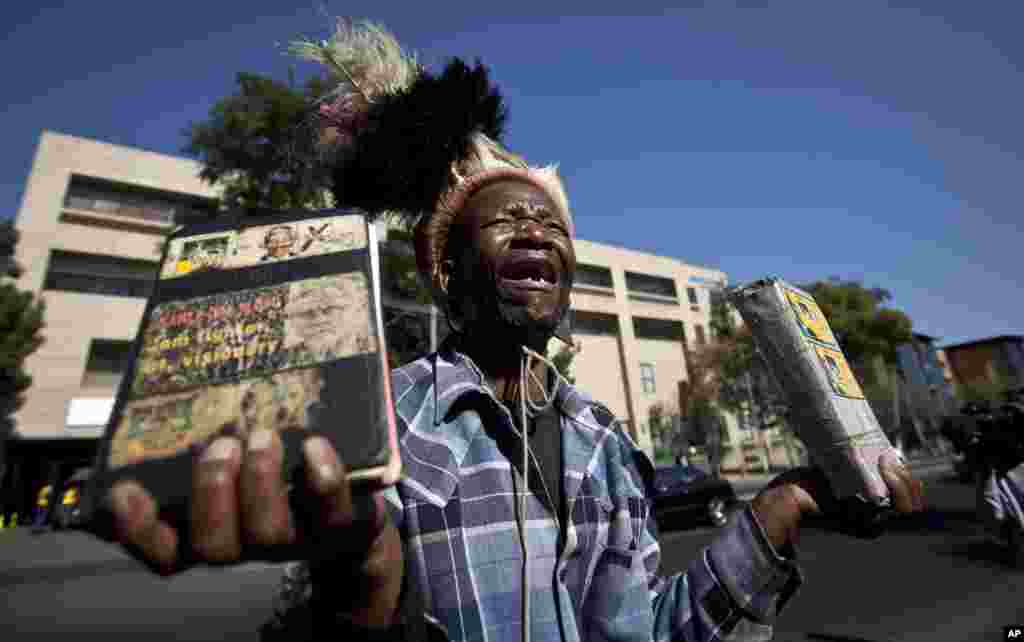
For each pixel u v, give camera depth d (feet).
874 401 93.20
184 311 2.11
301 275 2.21
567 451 3.27
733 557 2.89
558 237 3.42
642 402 90.27
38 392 52.85
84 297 56.80
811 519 2.91
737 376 81.61
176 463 1.69
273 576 25.54
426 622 2.47
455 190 3.57
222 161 32.17
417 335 26.55
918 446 112.37
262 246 2.32
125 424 1.79
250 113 29.96
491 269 3.23
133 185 61.82
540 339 3.38
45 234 56.34
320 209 2.48
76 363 54.90
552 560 2.82
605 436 3.43
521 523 2.76
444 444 2.93
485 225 3.33
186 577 26.14
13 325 49.57
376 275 2.23
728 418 96.58
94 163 60.34
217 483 1.47
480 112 3.92
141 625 17.51
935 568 18.17
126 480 1.62
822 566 20.25
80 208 59.36
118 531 1.54
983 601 14.23
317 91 4.22
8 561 33.19
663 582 3.25
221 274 2.23
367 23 4.25
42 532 47.91
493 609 2.55
